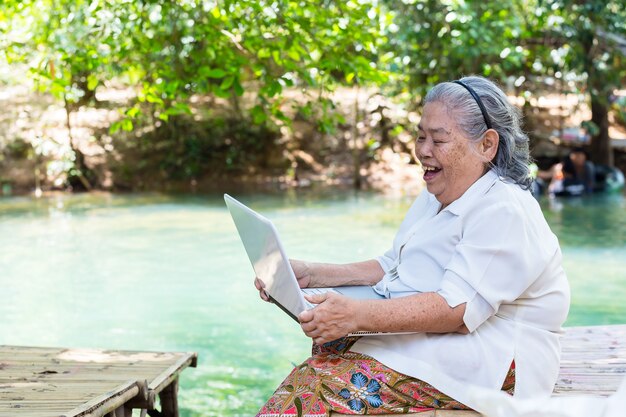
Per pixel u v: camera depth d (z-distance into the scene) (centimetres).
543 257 272
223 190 1458
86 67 786
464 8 1166
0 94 1597
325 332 263
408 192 1397
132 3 725
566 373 370
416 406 271
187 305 727
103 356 400
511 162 281
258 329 656
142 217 1188
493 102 276
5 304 734
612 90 1384
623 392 245
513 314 278
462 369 269
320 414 267
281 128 1577
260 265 291
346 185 1497
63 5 795
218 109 1602
